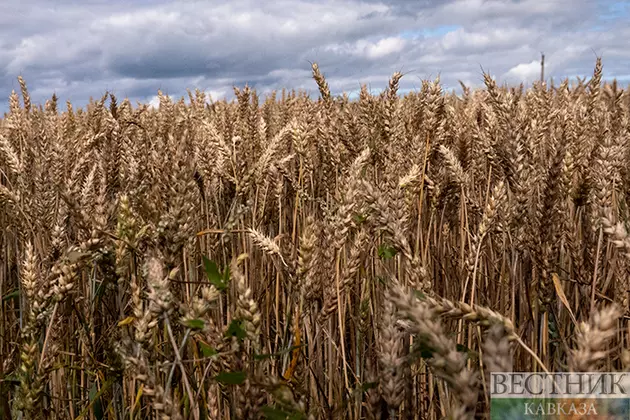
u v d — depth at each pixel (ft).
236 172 14.83
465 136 15.90
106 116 19.01
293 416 7.22
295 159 20.76
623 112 21.98
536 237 11.20
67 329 13.24
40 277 10.78
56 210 15.10
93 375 12.96
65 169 15.74
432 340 5.47
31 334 9.87
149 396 7.45
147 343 8.27
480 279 13.67
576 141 13.16
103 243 9.95
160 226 9.07
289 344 11.80
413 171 12.80
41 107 31.07
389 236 9.07
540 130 15.84
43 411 11.78
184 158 9.41
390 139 15.81
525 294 12.38
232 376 7.27
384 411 7.85
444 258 15.61
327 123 18.49
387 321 7.61
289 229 19.19
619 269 11.25
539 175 13.16
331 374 11.86
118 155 16.61
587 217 13.32
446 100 17.56
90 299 12.60
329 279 10.41
